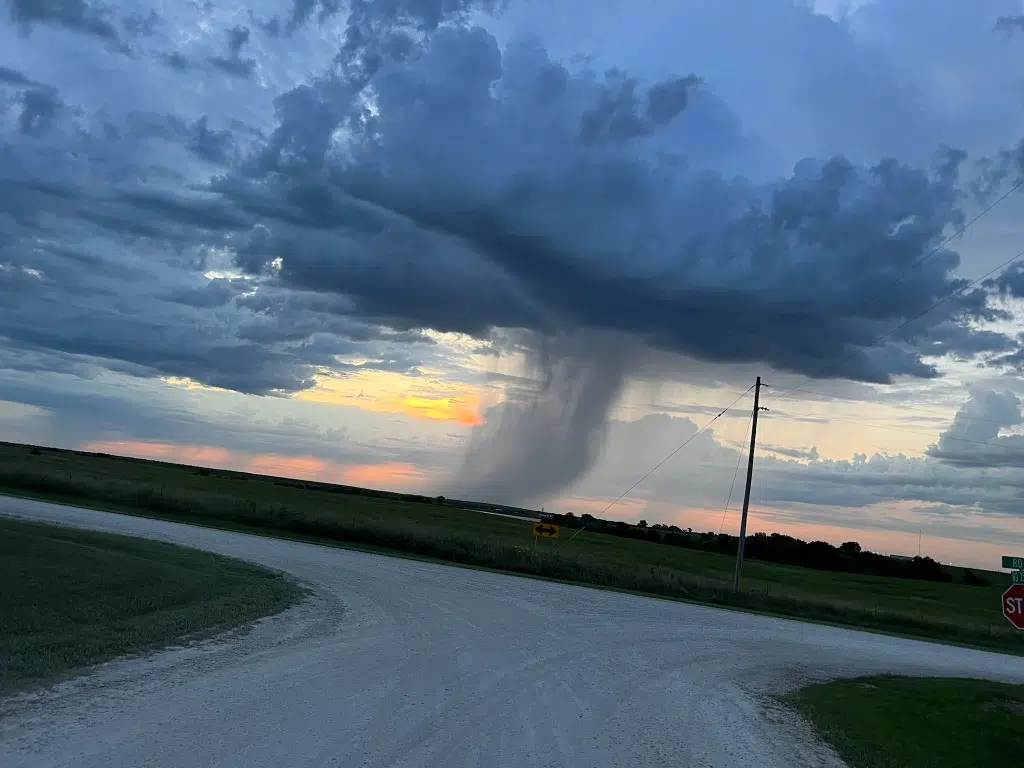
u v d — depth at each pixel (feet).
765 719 38.22
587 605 85.15
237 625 46.85
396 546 133.28
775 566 267.18
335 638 46.62
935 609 183.32
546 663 46.03
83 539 72.74
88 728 24.50
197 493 173.17
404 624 55.01
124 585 51.85
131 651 36.24
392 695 33.19
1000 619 176.35
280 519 142.10
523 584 99.50
